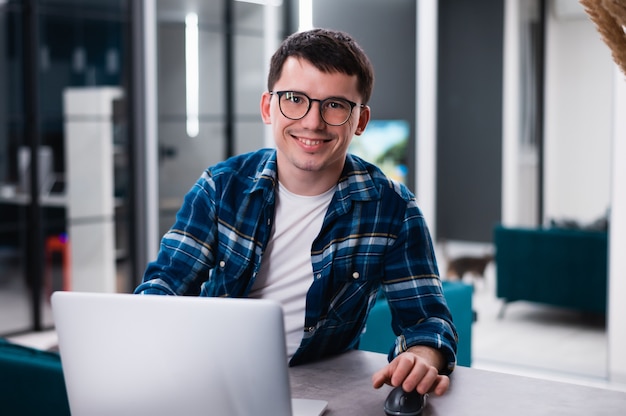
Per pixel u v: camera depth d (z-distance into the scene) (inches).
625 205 172.4
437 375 54.1
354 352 66.9
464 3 314.0
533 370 187.8
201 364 45.7
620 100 171.3
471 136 318.7
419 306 62.5
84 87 233.6
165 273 62.3
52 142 226.4
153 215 229.0
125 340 46.8
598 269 203.9
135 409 47.8
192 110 234.2
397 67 283.0
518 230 218.2
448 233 328.5
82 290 229.6
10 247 221.0
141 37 227.5
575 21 215.6
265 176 63.4
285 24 251.3
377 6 273.4
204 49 235.0
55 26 230.5
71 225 226.5
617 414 51.2
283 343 44.3
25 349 84.3
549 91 221.5
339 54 57.4
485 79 312.7
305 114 57.7
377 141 282.2
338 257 62.9
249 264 63.7
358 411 52.1
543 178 224.2
